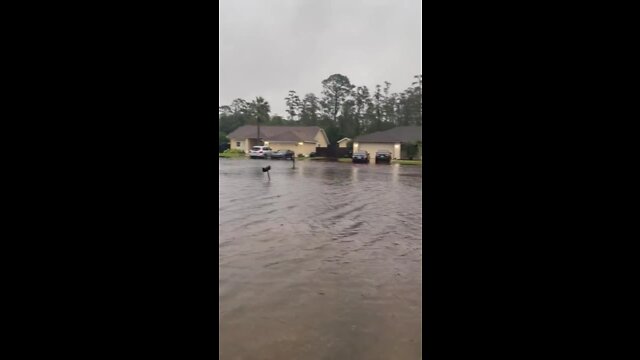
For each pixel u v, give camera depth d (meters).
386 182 18.41
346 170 25.19
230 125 57.19
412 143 37.19
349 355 3.10
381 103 56.38
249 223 9.00
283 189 15.50
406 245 6.96
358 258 6.04
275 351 3.15
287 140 41.62
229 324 3.65
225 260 5.91
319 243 7.08
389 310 3.99
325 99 58.53
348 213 10.49
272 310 3.98
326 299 4.30
